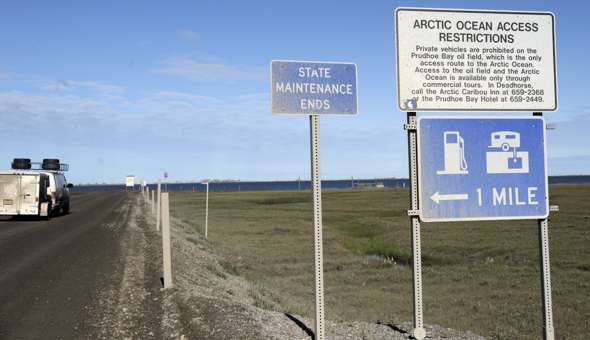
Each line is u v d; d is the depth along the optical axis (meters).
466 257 23.59
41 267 12.89
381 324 8.88
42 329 7.71
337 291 17.17
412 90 6.79
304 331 7.82
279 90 6.18
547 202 6.91
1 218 30.16
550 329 6.86
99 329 7.73
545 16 7.09
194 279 12.51
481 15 6.95
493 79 6.96
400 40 6.79
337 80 6.34
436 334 8.07
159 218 22.61
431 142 6.75
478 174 6.80
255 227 37.56
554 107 7.08
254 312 8.79
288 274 20.48
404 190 104.75
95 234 21.02
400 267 22.09
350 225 40.81
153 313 8.62
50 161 33.75
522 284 17.09
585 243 24.81
